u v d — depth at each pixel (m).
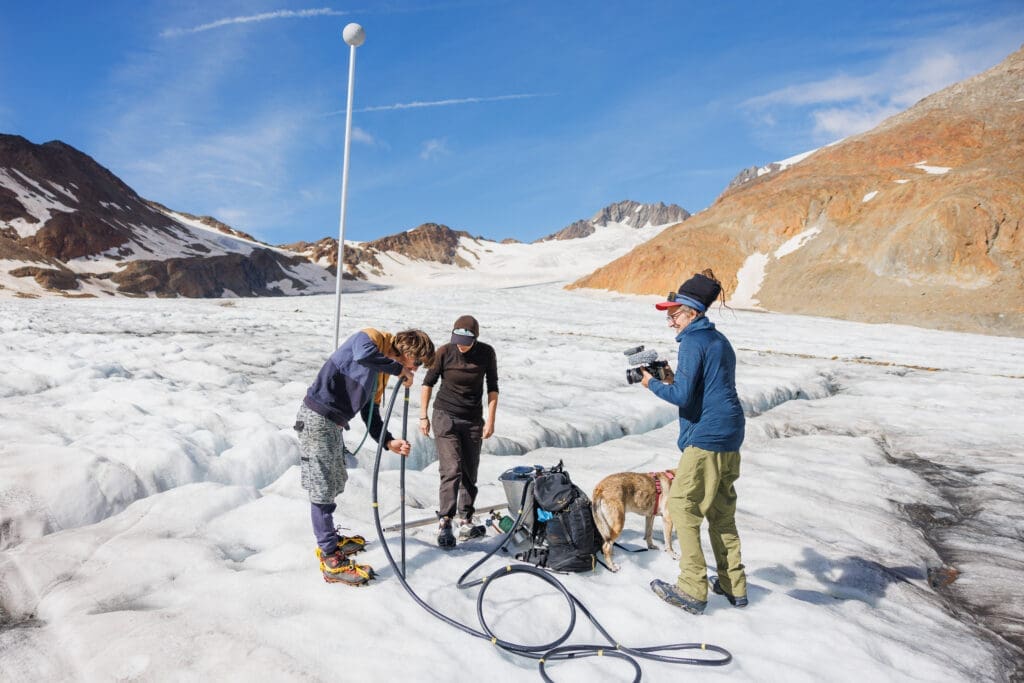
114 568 3.51
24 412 6.30
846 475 7.22
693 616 3.57
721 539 3.76
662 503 4.26
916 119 86.44
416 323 28.08
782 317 44.97
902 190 63.88
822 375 16.67
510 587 3.62
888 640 3.46
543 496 3.96
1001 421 10.89
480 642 3.00
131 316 24.08
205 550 3.77
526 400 10.05
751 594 3.93
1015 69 87.75
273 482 5.53
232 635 2.86
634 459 7.18
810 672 3.03
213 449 5.77
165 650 2.72
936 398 13.38
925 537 5.62
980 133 78.88
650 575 4.04
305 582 3.40
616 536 4.04
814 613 3.69
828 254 63.53
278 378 10.92
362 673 2.65
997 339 34.09
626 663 3.02
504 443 7.32
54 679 2.60
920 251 54.69
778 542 4.95
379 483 5.36
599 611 3.50
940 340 31.58
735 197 83.94
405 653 2.82
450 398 4.31
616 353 18.81
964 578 4.79
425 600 3.31
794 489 6.51
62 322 18.75
